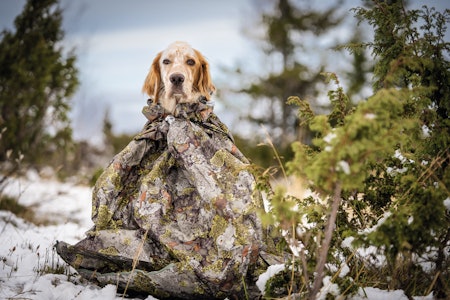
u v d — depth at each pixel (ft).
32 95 26.04
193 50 11.09
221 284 8.04
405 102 7.67
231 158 9.10
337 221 8.73
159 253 8.71
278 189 6.54
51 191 24.11
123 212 9.25
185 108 9.77
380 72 8.95
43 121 27.07
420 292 8.18
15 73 25.75
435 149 8.46
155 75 11.16
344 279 7.71
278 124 48.73
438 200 7.14
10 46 26.48
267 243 9.09
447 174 7.68
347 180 6.23
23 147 25.89
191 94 10.59
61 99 28.02
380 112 6.30
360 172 6.36
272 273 8.25
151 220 8.73
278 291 8.19
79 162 36.91
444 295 7.84
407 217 7.28
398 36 8.93
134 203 9.16
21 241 13.05
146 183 9.04
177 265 8.23
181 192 9.18
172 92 10.36
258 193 9.01
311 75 49.34
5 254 11.23
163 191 9.04
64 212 20.20
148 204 8.86
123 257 8.54
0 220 15.90
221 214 8.51
